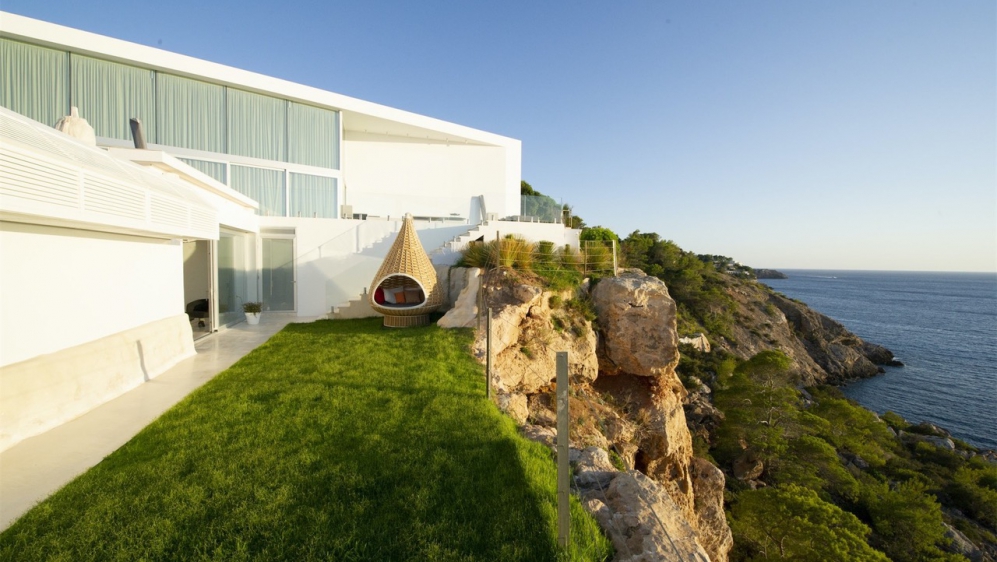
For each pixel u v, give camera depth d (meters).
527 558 3.11
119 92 15.02
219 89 16.55
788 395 22.38
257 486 3.90
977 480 23.67
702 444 22.92
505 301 12.20
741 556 15.16
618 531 3.58
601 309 14.90
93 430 5.32
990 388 42.97
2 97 13.75
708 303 39.69
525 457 4.67
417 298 13.49
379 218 19.03
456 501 3.75
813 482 19.70
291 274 15.80
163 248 8.60
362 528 3.35
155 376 7.59
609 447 11.99
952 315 95.19
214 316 11.63
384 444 4.80
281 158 17.77
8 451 4.74
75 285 6.11
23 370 5.09
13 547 3.09
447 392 6.59
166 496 3.72
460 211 19.97
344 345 9.63
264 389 6.68
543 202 19.03
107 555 3.03
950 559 17.14
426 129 22.66
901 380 45.16
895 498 18.98
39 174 4.41
